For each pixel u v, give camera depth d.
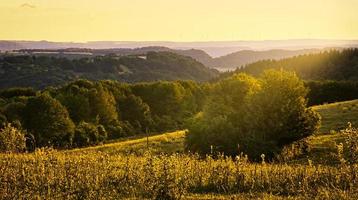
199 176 19.02
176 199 16.69
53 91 108.62
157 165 18.11
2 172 17.44
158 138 54.62
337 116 53.66
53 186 17.05
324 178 19.00
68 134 77.62
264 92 41.72
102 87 108.69
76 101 94.62
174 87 120.62
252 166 21.72
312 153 36.66
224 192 18.05
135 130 105.94
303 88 42.00
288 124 39.53
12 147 29.02
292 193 17.73
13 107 80.00
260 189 18.42
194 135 42.12
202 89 128.50
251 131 39.88
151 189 17.02
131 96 110.88
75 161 19.53
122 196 16.73
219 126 41.03
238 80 51.47
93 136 81.50
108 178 18.09
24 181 16.94
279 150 37.47
